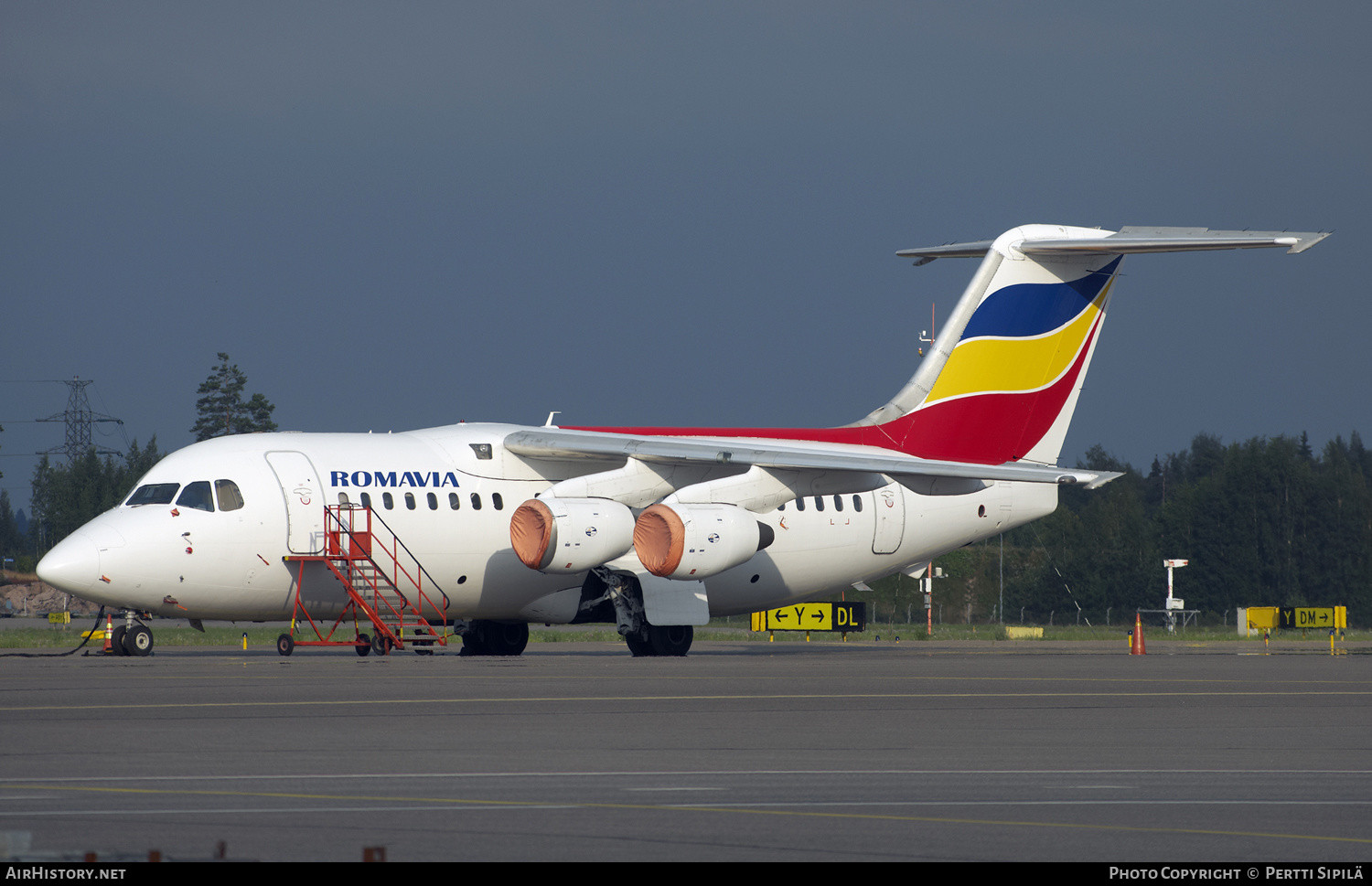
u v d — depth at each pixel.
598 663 92.06
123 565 93.81
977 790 40.03
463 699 64.56
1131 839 33.09
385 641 100.56
